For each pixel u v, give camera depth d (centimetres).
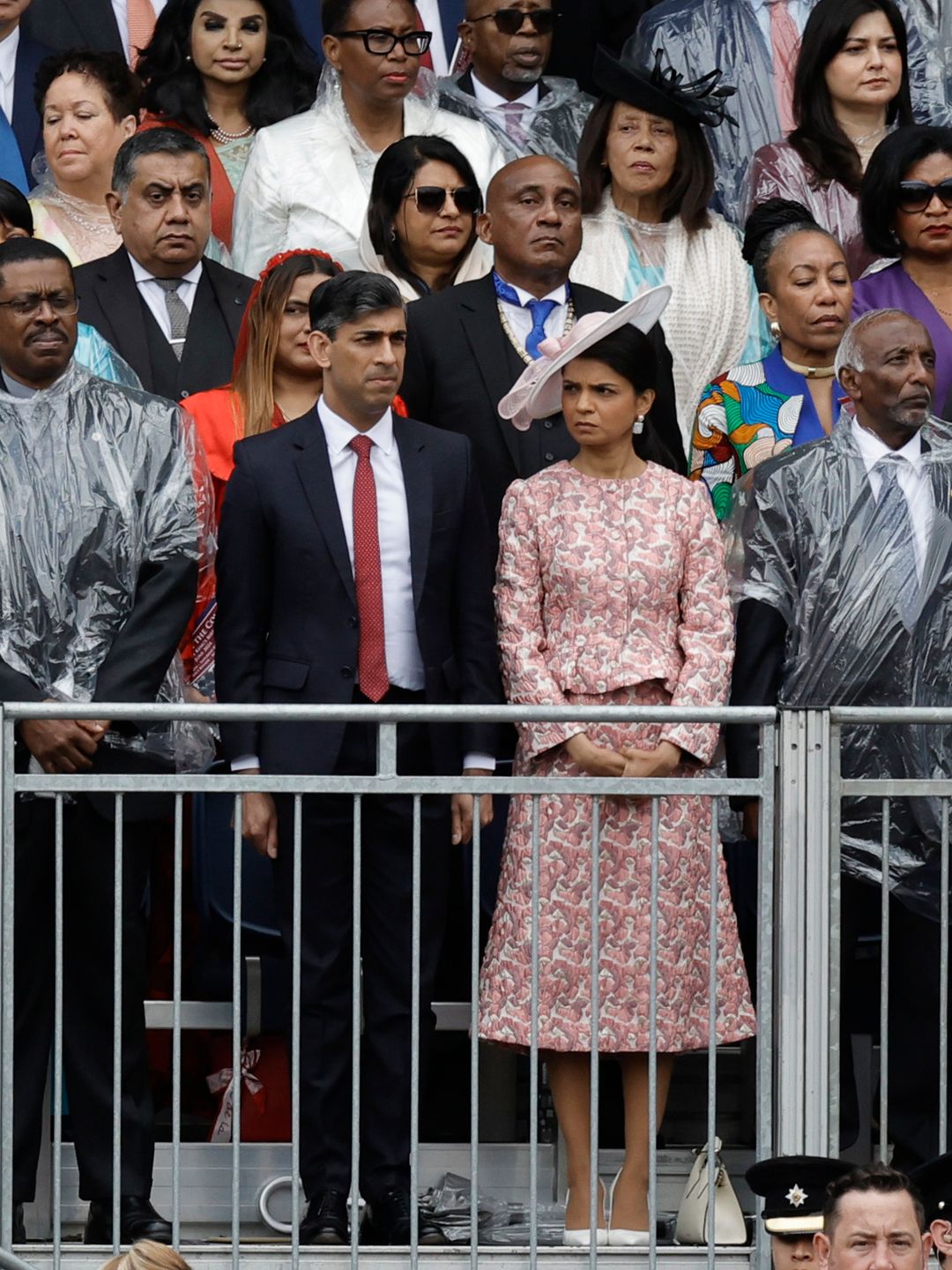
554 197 2495
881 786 2106
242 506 2238
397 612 2236
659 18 3231
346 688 2216
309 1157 2220
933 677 2308
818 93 3016
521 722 2195
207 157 2706
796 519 2311
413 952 2095
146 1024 2391
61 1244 2136
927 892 2294
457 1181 2380
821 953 2094
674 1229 2289
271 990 2408
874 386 2316
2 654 2191
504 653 2244
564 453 2452
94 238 2970
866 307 2741
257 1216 2334
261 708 2045
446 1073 2558
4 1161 2064
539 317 2511
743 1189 2430
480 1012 2230
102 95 2967
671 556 2241
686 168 2833
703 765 2230
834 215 2998
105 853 2191
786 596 2312
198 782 2067
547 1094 2452
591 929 2189
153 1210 2206
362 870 2233
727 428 2586
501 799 2453
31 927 2180
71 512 2211
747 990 2248
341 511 2241
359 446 2250
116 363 2556
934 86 3234
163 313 2672
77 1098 2206
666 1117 2575
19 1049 2181
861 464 2320
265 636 2252
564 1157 2389
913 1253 1777
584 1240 2183
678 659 2242
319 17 3391
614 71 2828
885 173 2728
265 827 2208
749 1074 2491
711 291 2823
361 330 2217
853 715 2098
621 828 2211
